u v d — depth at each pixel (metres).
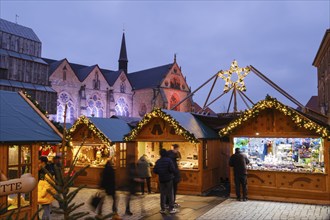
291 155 14.10
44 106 51.88
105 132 17.19
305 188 12.98
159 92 72.69
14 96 10.12
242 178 13.36
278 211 11.48
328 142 12.65
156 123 15.86
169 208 11.24
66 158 18.22
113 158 17.39
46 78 53.97
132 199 13.50
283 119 13.66
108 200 13.56
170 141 15.49
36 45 54.19
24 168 8.95
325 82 36.44
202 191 14.80
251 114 13.75
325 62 36.53
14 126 8.77
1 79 46.69
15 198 8.60
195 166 15.33
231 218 10.52
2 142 8.05
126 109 73.50
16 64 49.19
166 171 11.19
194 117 17.38
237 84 20.95
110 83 71.00
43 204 9.05
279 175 13.44
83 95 62.00
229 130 14.27
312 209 11.79
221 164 17.48
